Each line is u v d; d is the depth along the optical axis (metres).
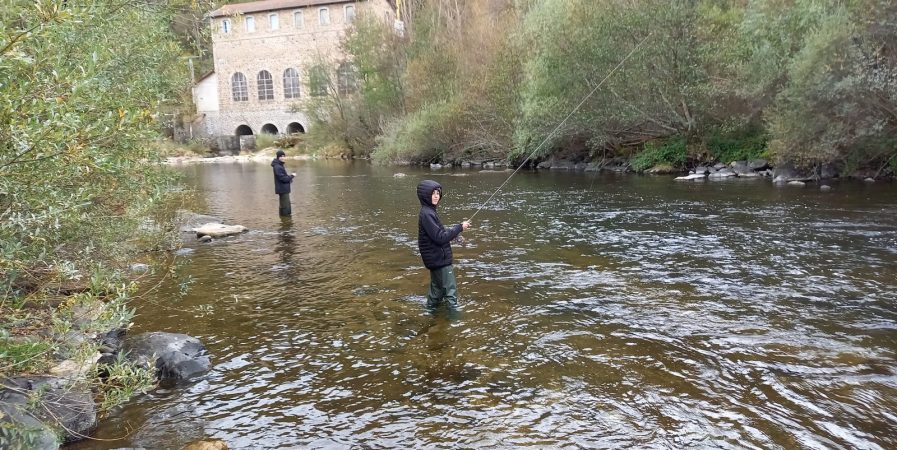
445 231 5.54
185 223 10.73
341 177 23.33
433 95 31.12
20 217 2.82
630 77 19.48
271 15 53.53
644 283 6.31
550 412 3.52
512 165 25.91
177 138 48.88
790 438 3.17
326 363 4.36
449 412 3.55
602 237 8.98
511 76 25.03
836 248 7.68
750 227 9.34
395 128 32.25
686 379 3.92
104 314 3.23
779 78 16.39
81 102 3.30
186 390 3.94
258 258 8.09
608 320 5.14
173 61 8.09
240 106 56.09
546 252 8.02
